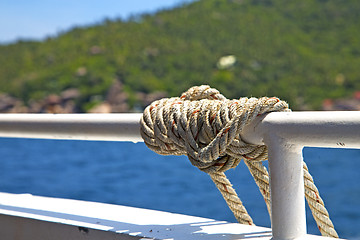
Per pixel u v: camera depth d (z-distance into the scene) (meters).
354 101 77.94
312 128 1.00
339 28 92.06
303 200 1.11
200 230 1.28
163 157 35.66
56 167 31.12
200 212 17.61
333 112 1.00
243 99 1.14
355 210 17.34
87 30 97.12
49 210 1.56
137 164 32.00
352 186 22.62
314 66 83.69
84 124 1.37
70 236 1.40
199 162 1.21
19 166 31.73
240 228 1.28
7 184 24.03
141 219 1.42
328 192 21.53
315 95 78.94
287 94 76.94
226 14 97.56
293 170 1.08
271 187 1.09
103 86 84.12
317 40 90.31
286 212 1.08
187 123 1.18
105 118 1.35
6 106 88.62
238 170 22.81
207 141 1.17
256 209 15.01
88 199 20.42
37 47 96.19
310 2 97.19
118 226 1.35
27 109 86.38
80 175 27.06
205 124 1.15
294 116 1.04
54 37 97.94
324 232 1.24
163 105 1.27
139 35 91.62
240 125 1.09
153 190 22.44
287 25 93.69
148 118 1.26
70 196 20.83
